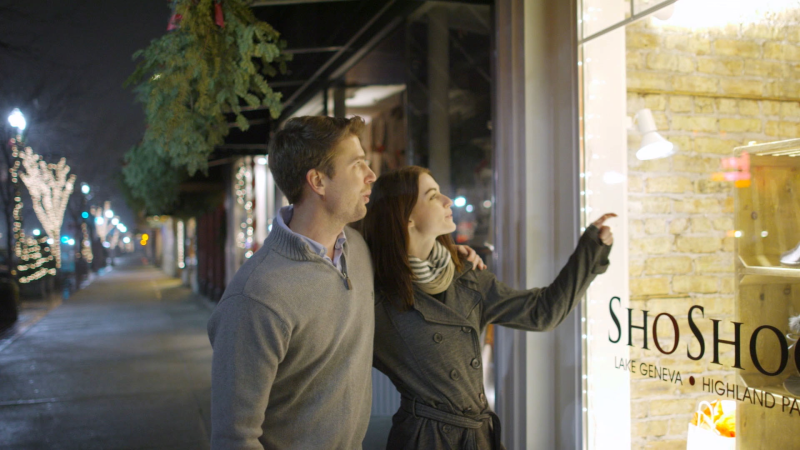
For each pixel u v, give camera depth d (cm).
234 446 138
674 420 221
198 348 779
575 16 268
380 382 445
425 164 471
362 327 166
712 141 211
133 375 628
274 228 156
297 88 611
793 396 175
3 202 1280
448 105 441
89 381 602
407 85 491
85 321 1064
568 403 271
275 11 466
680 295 221
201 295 1488
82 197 1933
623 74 246
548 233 282
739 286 195
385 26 471
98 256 2762
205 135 290
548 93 284
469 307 191
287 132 160
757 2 196
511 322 197
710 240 208
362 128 165
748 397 191
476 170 404
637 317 239
